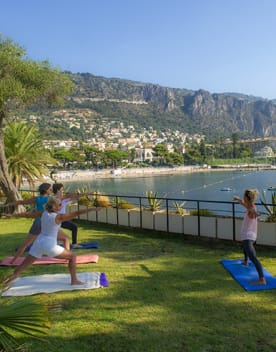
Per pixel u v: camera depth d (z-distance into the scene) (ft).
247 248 21.13
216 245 31.14
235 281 21.30
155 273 23.35
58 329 15.55
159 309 17.48
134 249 30.76
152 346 14.03
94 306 17.99
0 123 54.80
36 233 24.21
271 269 23.34
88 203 46.52
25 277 22.53
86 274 22.85
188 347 13.88
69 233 39.14
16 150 61.93
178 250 29.91
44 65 55.62
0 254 30.19
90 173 492.95
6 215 22.17
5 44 51.98
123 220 40.63
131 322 16.12
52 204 19.90
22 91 50.90
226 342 14.17
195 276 22.48
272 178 368.89
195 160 646.74
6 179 55.11
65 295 19.60
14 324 9.78
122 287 20.72
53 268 25.00
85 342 14.44
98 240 34.88
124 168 578.25
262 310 17.01
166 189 281.74
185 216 34.32
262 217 31.99
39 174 64.18
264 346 13.79
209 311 17.12
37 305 10.53
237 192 238.48
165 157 629.10
